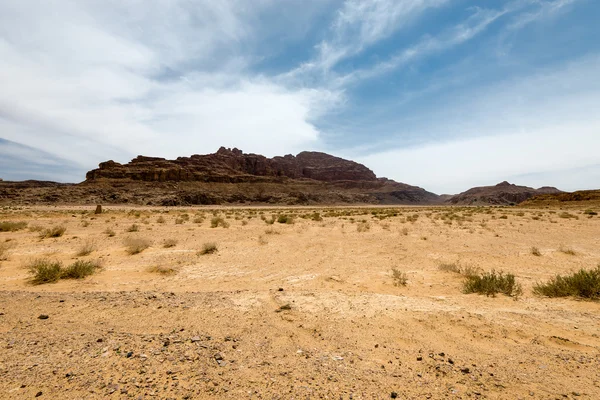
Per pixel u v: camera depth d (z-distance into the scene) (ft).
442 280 28.58
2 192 374.63
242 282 28.25
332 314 18.75
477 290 24.30
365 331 16.10
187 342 14.17
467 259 38.70
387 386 10.77
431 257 40.19
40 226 74.02
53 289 25.12
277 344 14.34
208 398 9.92
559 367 12.11
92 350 13.12
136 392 10.12
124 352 12.98
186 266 34.76
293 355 13.21
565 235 61.21
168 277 30.01
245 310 19.30
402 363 12.59
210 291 24.57
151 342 14.03
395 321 17.56
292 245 49.93
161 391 10.22
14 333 14.94
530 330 16.10
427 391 10.45
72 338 14.39
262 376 11.36
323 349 13.89
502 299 22.17
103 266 33.94
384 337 15.33
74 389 10.23
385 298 22.29
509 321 17.42
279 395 10.13
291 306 20.26
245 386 10.66
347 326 16.79
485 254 41.83
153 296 22.09
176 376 11.18
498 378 11.29
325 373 11.67
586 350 13.74
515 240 54.80
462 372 11.80
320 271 32.76
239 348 13.76
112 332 15.26
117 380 10.82
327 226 84.33
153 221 98.37
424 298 22.54
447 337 15.31
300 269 33.73
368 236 61.72
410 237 59.72
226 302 20.95
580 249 44.88
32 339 14.21
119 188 450.71
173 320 17.28
